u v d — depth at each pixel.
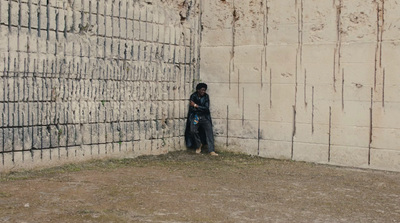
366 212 6.09
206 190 7.11
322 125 9.75
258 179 8.12
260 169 9.09
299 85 9.97
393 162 9.08
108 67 9.12
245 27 10.59
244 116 10.65
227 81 10.83
